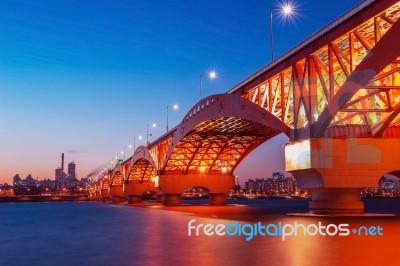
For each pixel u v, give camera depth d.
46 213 81.06
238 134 77.38
